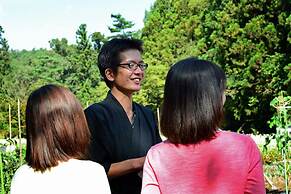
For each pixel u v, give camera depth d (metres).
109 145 2.97
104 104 3.05
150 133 3.13
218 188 2.15
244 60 25.73
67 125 2.22
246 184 2.19
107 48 3.10
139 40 3.15
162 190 2.21
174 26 40.03
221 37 26.84
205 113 2.18
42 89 2.27
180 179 2.19
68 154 2.24
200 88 2.20
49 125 2.21
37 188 2.21
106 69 3.09
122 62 3.03
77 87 56.19
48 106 2.22
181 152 2.21
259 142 15.32
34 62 77.38
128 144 3.01
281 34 24.77
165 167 2.22
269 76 24.55
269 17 25.53
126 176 2.91
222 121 2.24
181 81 2.21
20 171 2.29
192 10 38.41
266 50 25.31
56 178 2.21
